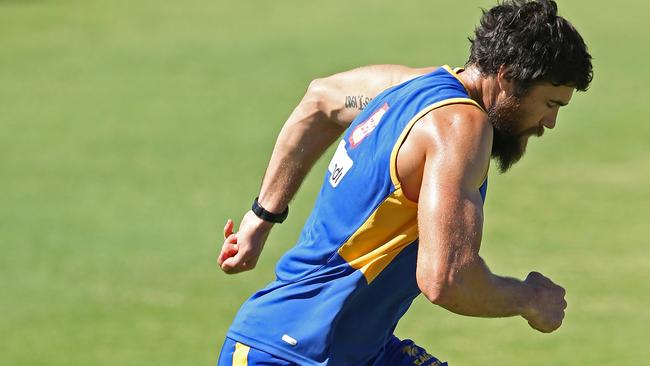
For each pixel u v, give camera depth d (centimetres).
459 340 2672
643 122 5359
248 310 1389
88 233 3678
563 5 9606
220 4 10231
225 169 4581
